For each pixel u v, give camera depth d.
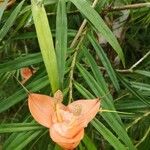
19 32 0.35
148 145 0.30
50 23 0.34
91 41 0.27
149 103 0.28
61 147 0.22
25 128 0.22
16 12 0.25
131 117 0.30
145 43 0.50
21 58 0.25
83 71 0.25
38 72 0.26
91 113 0.22
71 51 0.26
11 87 0.41
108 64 0.27
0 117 0.45
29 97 0.22
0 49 0.32
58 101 0.22
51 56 0.22
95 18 0.24
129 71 0.35
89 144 0.22
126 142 0.23
